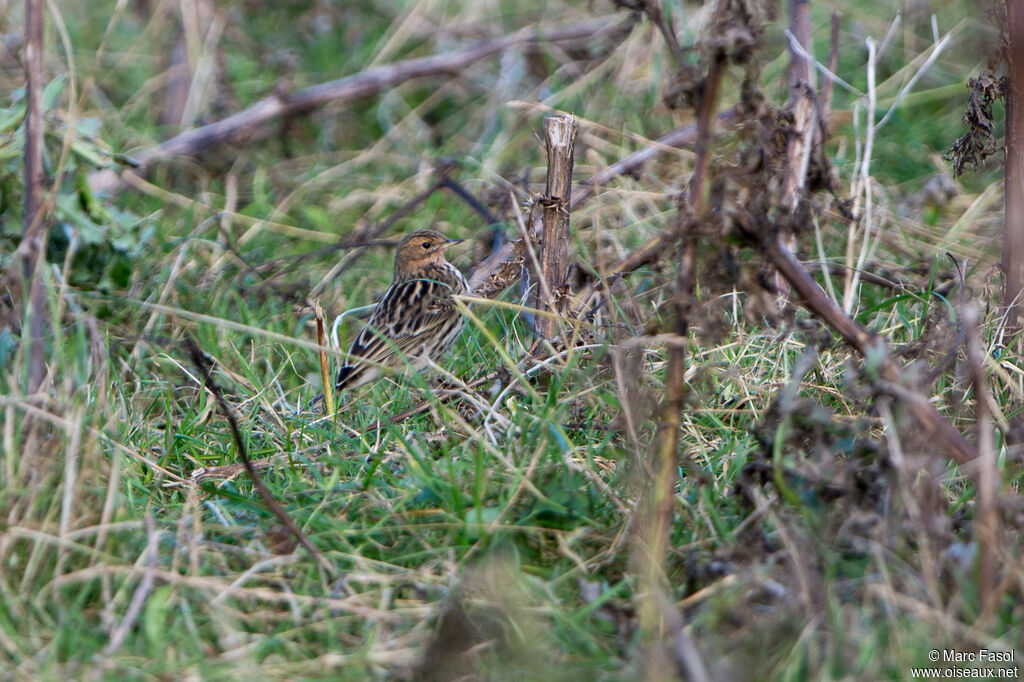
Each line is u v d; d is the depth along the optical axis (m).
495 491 9.09
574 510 8.75
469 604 7.80
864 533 7.88
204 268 13.95
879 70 16.67
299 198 15.96
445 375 10.62
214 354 12.05
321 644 7.83
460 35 19.05
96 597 8.16
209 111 17.61
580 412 10.12
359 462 9.84
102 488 8.82
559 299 11.28
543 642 7.57
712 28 7.57
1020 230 10.18
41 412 8.51
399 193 15.90
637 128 16.06
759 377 10.39
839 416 9.57
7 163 11.26
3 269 11.09
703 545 8.38
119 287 12.55
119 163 12.02
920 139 15.75
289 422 10.59
